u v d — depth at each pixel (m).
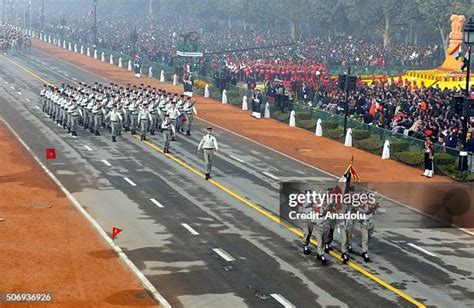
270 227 61.72
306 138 103.19
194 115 118.75
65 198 69.25
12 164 82.00
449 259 55.34
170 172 80.88
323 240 53.25
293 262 53.53
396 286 49.44
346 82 100.19
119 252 54.62
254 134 104.94
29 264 50.66
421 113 101.81
